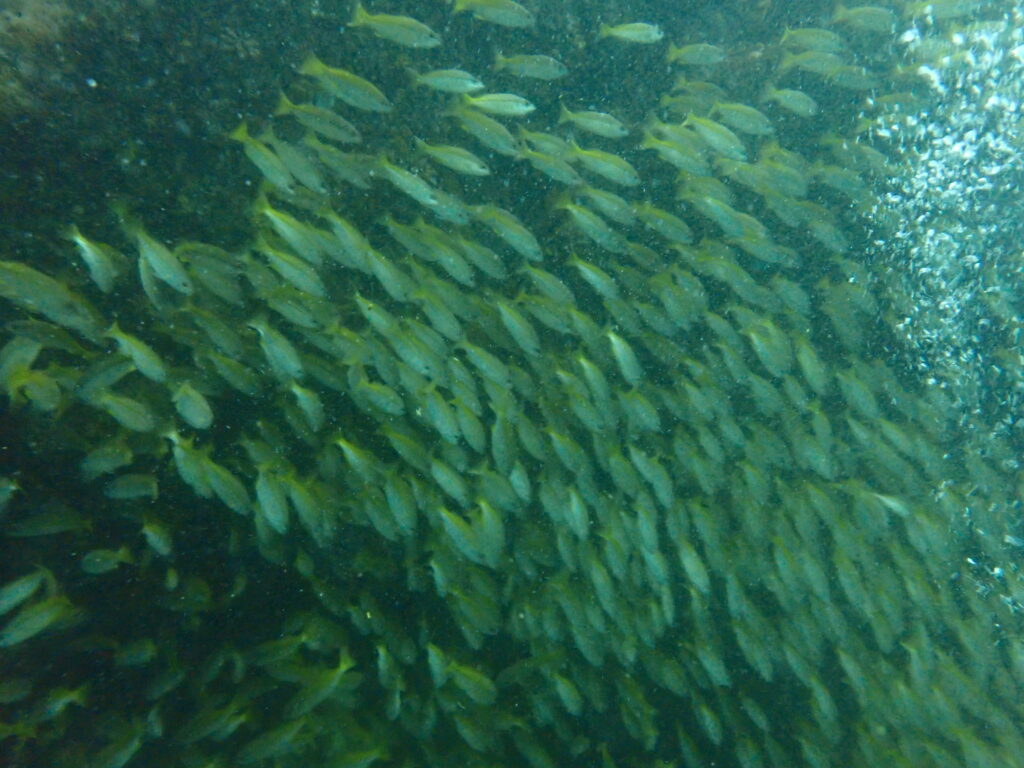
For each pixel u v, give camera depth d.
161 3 1.92
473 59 2.27
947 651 2.38
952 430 2.59
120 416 1.62
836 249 2.17
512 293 2.30
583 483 1.94
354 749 1.86
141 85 1.94
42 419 1.81
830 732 2.07
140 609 1.98
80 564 1.91
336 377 1.89
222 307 1.91
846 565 2.05
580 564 1.99
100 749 1.80
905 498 2.33
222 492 1.72
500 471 1.90
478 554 1.82
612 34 2.04
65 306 1.56
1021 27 2.44
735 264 2.06
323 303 1.88
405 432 2.02
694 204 2.05
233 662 1.92
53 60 1.84
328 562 2.11
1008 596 2.31
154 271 1.70
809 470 2.41
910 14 2.44
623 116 2.40
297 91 2.09
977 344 2.66
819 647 2.06
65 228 1.90
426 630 2.01
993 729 2.15
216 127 2.02
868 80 2.17
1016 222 2.67
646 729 2.01
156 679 1.80
